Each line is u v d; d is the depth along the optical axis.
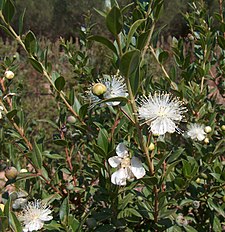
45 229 0.23
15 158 0.28
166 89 0.30
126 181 0.21
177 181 0.22
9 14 0.22
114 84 0.21
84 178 0.29
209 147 0.28
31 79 1.08
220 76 0.38
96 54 0.62
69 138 0.31
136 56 0.16
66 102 0.26
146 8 0.27
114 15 0.15
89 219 0.23
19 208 0.25
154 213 0.22
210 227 0.29
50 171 0.29
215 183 0.26
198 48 0.36
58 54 1.31
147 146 0.20
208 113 0.32
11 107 0.28
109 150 0.20
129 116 0.19
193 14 0.39
